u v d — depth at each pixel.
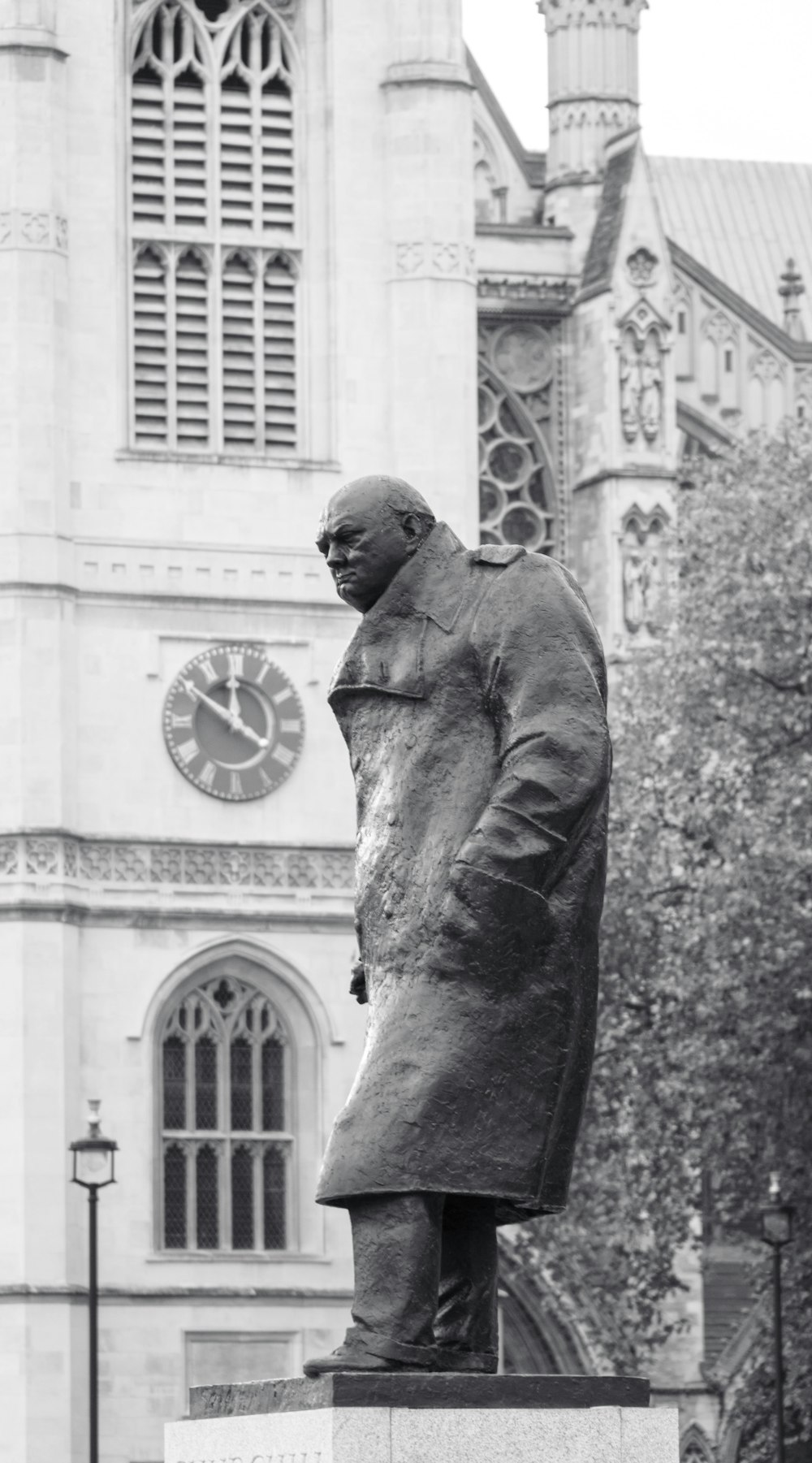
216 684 76.56
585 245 86.56
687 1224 60.44
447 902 14.36
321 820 76.88
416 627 14.97
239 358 78.69
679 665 59.75
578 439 85.75
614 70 87.94
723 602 59.19
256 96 79.62
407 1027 14.38
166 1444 14.77
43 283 76.81
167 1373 73.69
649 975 58.56
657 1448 13.86
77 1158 60.44
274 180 79.62
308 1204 75.44
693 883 57.75
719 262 107.44
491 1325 14.83
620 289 85.06
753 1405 67.81
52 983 74.00
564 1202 14.61
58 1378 72.44
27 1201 73.19
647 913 58.91
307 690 77.25
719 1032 55.19
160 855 75.62
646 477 84.56
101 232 77.88
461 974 14.33
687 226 108.12
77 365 77.25
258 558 77.38
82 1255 73.69
